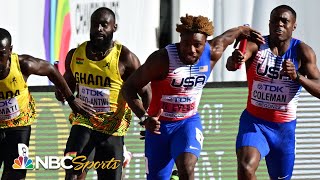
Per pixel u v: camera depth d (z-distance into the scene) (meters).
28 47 30.08
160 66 19.25
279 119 20.52
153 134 20.36
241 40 20.14
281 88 20.30
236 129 26.88
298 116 26.89
